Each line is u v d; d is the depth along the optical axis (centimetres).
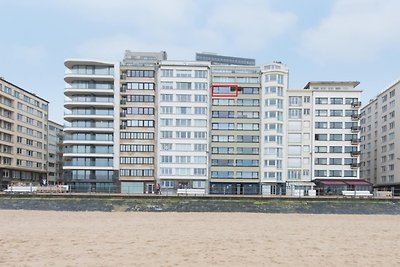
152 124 8862
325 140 8950
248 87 9012
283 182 8762
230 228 3591
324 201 6066
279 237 3023
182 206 5772
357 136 8956
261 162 8812
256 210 5688
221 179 8769
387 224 4231
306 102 9062
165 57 12262
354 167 8838
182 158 8731
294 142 8969
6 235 2964
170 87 8869
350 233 3366
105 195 6038
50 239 2777
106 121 8838
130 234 3083
